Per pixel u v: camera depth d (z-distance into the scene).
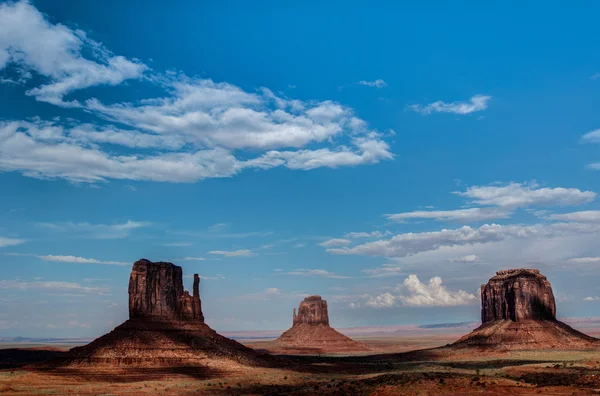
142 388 165.75
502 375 167.00
